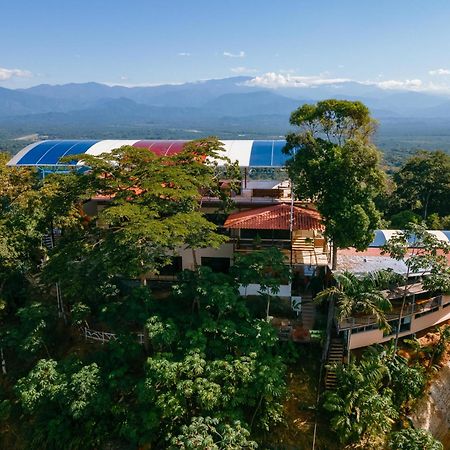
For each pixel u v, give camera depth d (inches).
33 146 1808.6
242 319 1153.4
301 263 1347.2
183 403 975.6
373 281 1149.1
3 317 1350.9
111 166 1189.1
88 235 1253.1
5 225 1298.0
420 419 1159.6
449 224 2137.1
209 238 1153.4
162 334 1032.2
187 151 1352.1
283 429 1073.5
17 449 1093.1
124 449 1018.1
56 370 1074.1
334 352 1198.9
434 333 1360.7
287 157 1563.7
